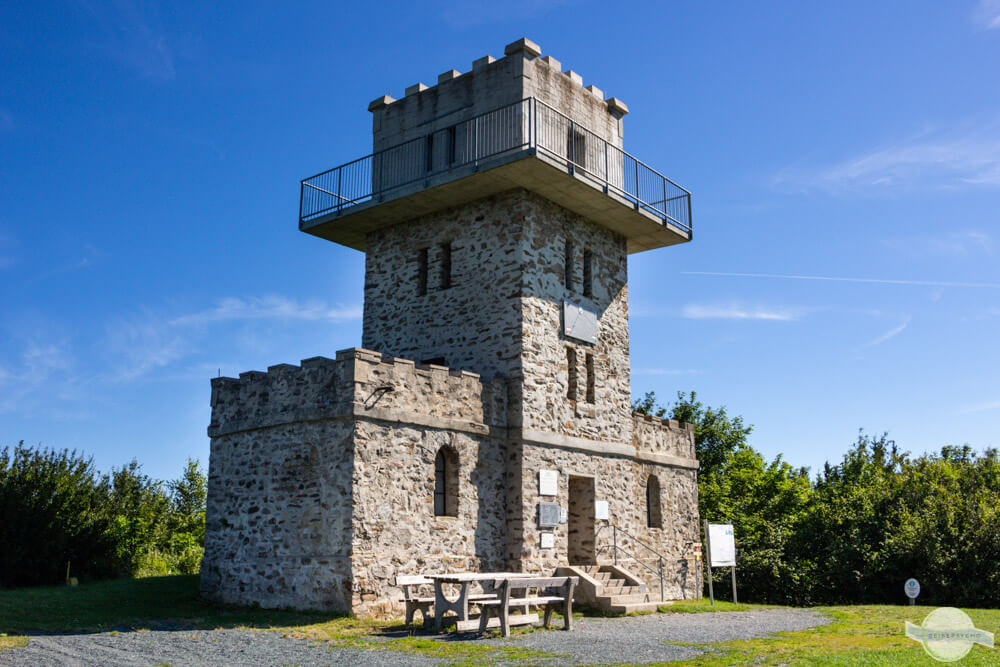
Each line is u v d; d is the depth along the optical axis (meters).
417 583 14.10
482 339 18.97
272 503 16.52
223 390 18.33
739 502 33.28
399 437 16.00
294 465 16.25
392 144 21.27
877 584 26.20
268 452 16.86
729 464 35.50
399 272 20.86
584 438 19.66
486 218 19.44
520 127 18.70
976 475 32.81
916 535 24.86
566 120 20.00
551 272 19.45
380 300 21.11
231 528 17.28
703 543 29.03
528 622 14.00
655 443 22.81
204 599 17.38
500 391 18.19
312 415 15.95
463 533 16.86
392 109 21.47
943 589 24.09
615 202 19.83
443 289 19.95
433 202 19.77
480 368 18.91
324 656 10.73
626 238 22.28
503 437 18.03
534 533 17.94
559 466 18.86
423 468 16.34
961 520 24.86
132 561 24.58
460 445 17.12
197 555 27.94
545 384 18.81
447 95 20.34
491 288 19.02
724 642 12.19
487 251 19.25
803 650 11.07
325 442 15.73
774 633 13.46
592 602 17.11
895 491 28.12
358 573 14.84
